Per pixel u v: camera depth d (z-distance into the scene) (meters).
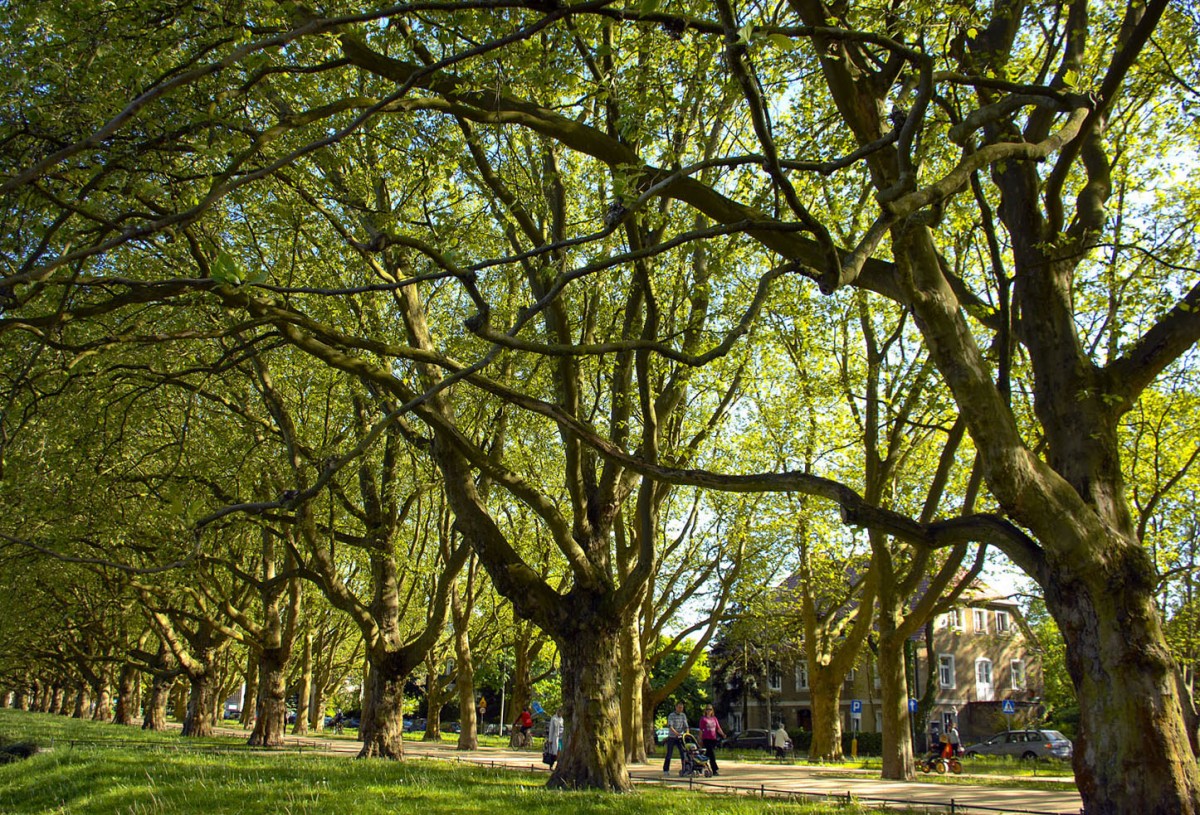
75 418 14.90
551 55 10.77
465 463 15.30
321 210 12.12
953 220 15.23
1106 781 8.59
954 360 8.58
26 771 17.22
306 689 44.94
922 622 19.86
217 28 9.23
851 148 12.98
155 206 10.53
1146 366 10.63
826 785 19.58
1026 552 9.16
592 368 19.23
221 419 19.61
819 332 21.30
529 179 15.17
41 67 9.27
